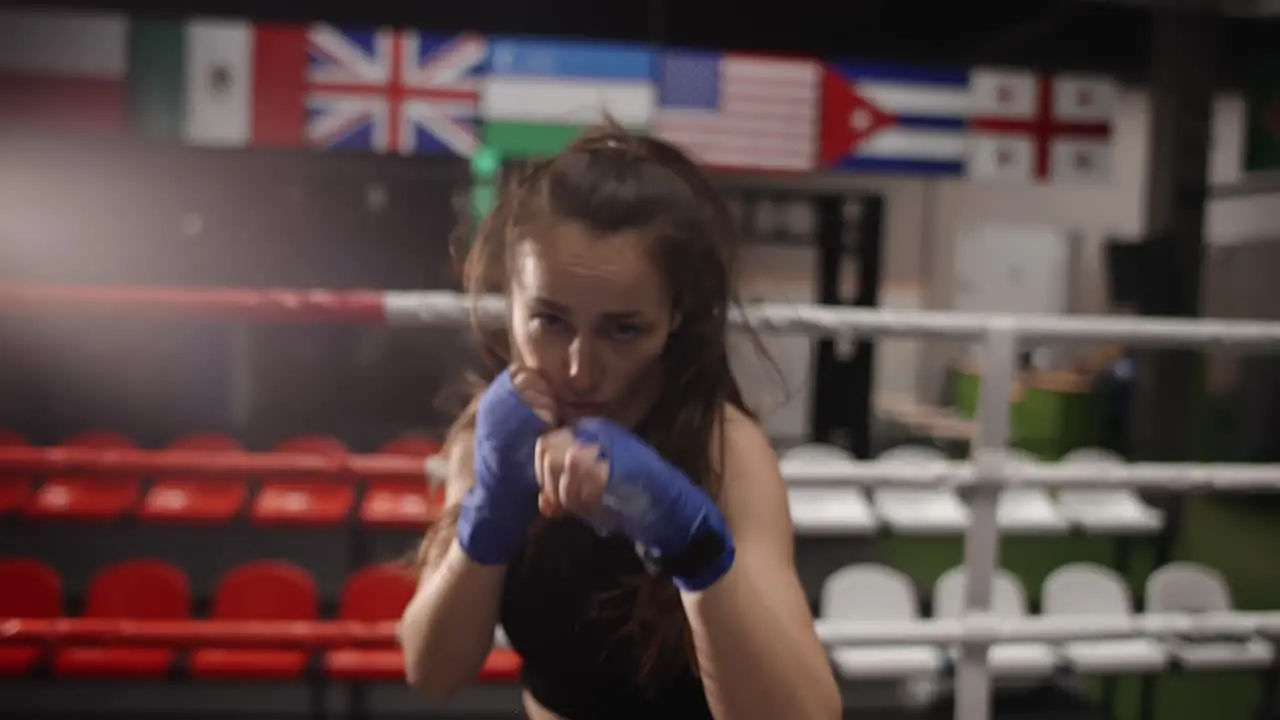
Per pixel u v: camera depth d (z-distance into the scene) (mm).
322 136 4961
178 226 5438
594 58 5043
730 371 732
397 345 5879
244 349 5773
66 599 3834
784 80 5223
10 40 4777
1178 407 4867
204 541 4293
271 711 3174
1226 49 5648
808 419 6734
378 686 3318
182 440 4152
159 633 1782
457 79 5000
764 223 7570
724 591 580
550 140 5043
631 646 701
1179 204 4887
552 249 586
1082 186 8109
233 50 4891
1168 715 3203
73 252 5352
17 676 2797
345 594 2887
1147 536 4434
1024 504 4082
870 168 5352
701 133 5160
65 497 3963
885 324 1332
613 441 564
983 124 5414
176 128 4895
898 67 5316
